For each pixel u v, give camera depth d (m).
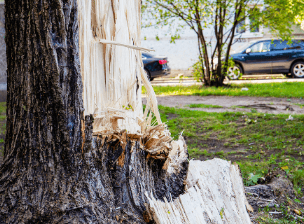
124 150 1.99
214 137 6.13
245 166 4.45
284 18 11.83
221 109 8.84
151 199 2.11
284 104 9.11
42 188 1.82
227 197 2.74
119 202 1.97
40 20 1.75
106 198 1.90
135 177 2.08
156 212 1.96
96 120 2.03
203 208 2.40
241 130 6.41
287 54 15.27
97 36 2.03
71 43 1.80
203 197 2.53
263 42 15.73
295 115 7.07
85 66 1.94
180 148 2.92
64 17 1.76
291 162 4.45
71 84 1.82
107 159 1.97
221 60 14.18
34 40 1.77
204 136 6.21
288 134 5.75
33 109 1.84
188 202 2.34
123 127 2.25
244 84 13.85
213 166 3.02
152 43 20.17
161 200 2.27
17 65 1.86
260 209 3.27
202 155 5.14
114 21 2.13
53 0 1.73
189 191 2.47
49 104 1.81
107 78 2.11
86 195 1.83
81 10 1.88
